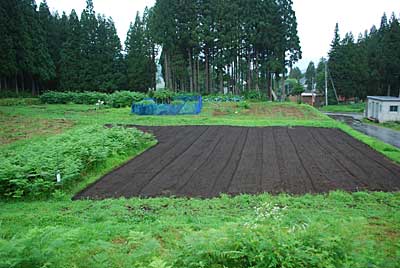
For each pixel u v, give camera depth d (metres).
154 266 4.41
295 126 25.23
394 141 21.44
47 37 55.09
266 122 26.94
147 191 10.91
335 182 11.45
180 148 17.59
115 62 57.09
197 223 8.02
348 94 60.44
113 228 7.72
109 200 10.00
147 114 32.50
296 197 9.93
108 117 29.80
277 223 5.76
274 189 10.82
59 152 13.39
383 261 5.00
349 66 59.41
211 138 20.34
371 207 9.11
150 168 13.73
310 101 68.00
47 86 56.31
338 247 4.86
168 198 10.05
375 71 57.28
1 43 42.75
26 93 49.94
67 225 8.18
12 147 17.12
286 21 48.12
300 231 5.22
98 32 55.44
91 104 45.53
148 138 19.25
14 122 26.30
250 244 4.82
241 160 14.79
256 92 50.41
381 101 32.84
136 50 57.53
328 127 24.98
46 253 5.05
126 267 5.41
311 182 11.50
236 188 10.99
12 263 4.65
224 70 54.62
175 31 48.50
